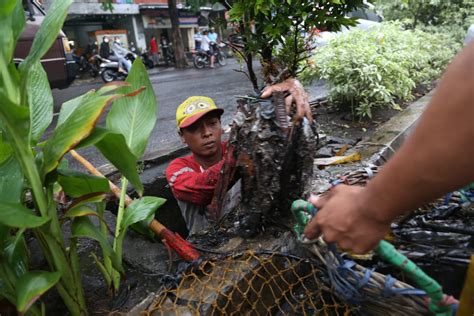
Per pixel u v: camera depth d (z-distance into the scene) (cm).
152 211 158
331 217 85
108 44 1527
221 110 241
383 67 414
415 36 591
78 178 153
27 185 146
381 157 291
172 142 432
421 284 110
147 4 1869
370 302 129
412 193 68
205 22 2128
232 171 181
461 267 139
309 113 166
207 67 1573
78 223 141
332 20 202
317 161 279
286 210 190
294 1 196
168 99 791
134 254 199
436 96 64
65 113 150
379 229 78
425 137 64
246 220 186
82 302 151
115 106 186
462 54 63
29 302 111
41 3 781
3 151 149
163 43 1848
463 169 62
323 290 170
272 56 223
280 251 177
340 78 430
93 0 1670
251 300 164
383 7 863
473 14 781
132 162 135
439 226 160
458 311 98
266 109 161
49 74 726
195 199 236
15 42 126
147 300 161
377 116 444
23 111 114
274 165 162
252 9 206
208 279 161
